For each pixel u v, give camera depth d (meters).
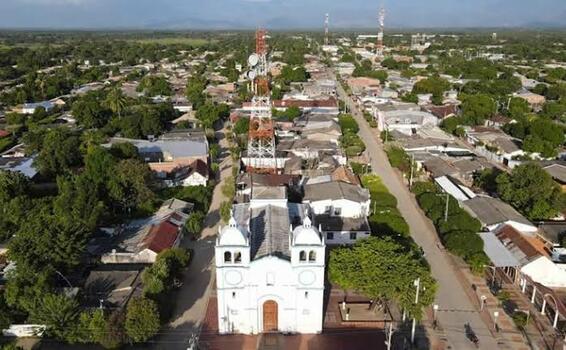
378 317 61.78
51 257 63.78
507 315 62.31
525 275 66.56
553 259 72.31
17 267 62.59
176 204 89.25
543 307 62.09
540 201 86.81
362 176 111.44
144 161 110.19
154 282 60.81
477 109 154.12
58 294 58.62
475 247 70.69
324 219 82.75
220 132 153.75
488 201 87.12
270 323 58.75
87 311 57.78
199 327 59.66
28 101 190.88
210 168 115.19
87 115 148.50
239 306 57.41
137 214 87.06
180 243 80.38
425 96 186.50
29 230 66.62
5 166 110.56
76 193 81.50
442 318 61.84
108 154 96.62
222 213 87.38
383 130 148.75
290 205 77.38
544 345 56.81
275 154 116.81
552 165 108.88
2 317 56.41
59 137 117.50
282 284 56.50
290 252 57.12
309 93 197.50
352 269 59.56
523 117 151.50
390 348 56.00
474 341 57.53
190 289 67.69
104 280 65.12
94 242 76.19
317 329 58.59
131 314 54.94
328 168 107.44
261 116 112.88
